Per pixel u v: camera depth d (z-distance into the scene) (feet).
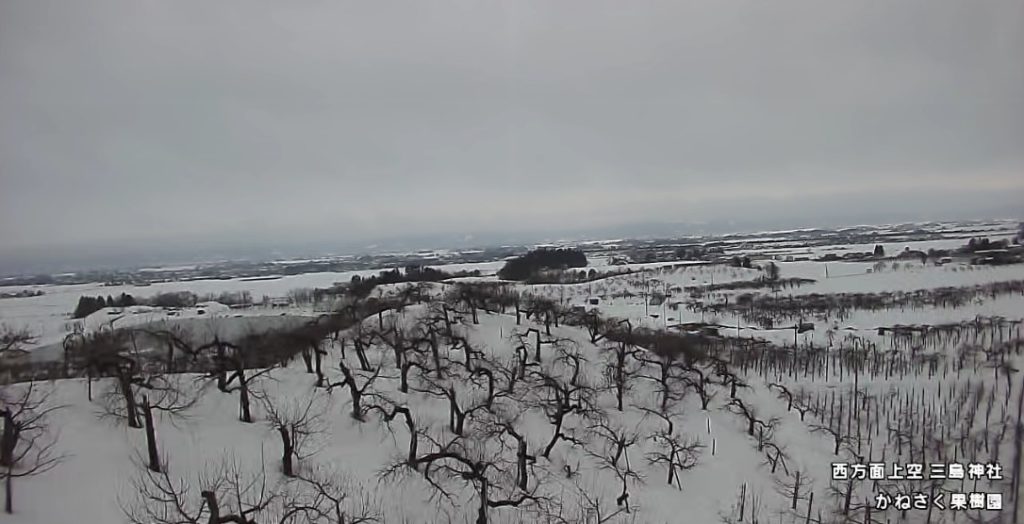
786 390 319.27
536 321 358.64
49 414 206.08
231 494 179.01
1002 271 591.37
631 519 211.82
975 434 291.99
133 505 169.68
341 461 209.46
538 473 222.69
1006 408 314.14
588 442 247.91
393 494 196.65
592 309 440.86
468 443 223.71
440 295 398.21
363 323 330.95
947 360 384.27
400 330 297.94
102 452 191.11
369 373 267.18
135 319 425.28
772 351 400.47
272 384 252.83
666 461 244.63
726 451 263.08
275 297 545.03
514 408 256.93
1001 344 394.52
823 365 387.96
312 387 253.03
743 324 474.49
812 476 257.75
